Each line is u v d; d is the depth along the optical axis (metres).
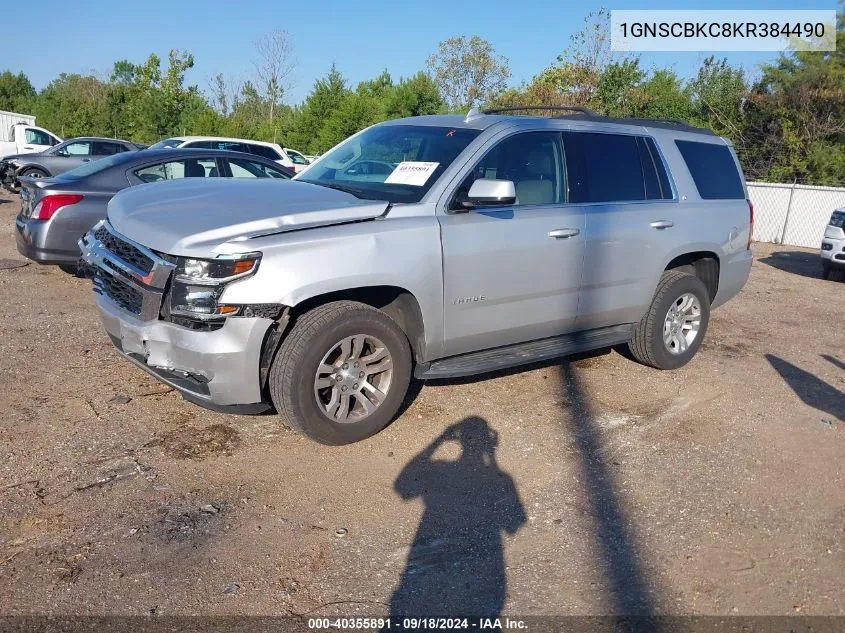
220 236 3.88
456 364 4.82
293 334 4.07
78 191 7.53
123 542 3.38
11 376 5.25
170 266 3.90
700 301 6.19
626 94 28.38
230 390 3.94
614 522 3.79
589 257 5.27
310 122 36.22
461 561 3.40
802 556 3.56
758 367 6.56
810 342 7.60
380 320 4.32
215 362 3.85
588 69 29.98
